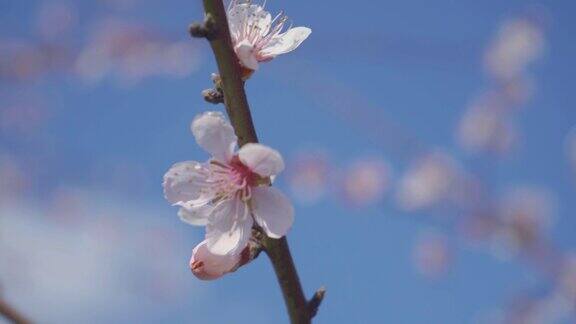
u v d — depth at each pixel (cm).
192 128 56
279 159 56
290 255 56
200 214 56
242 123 56
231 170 56
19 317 68
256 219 56
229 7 59
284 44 58
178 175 57
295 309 56
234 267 56
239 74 56
